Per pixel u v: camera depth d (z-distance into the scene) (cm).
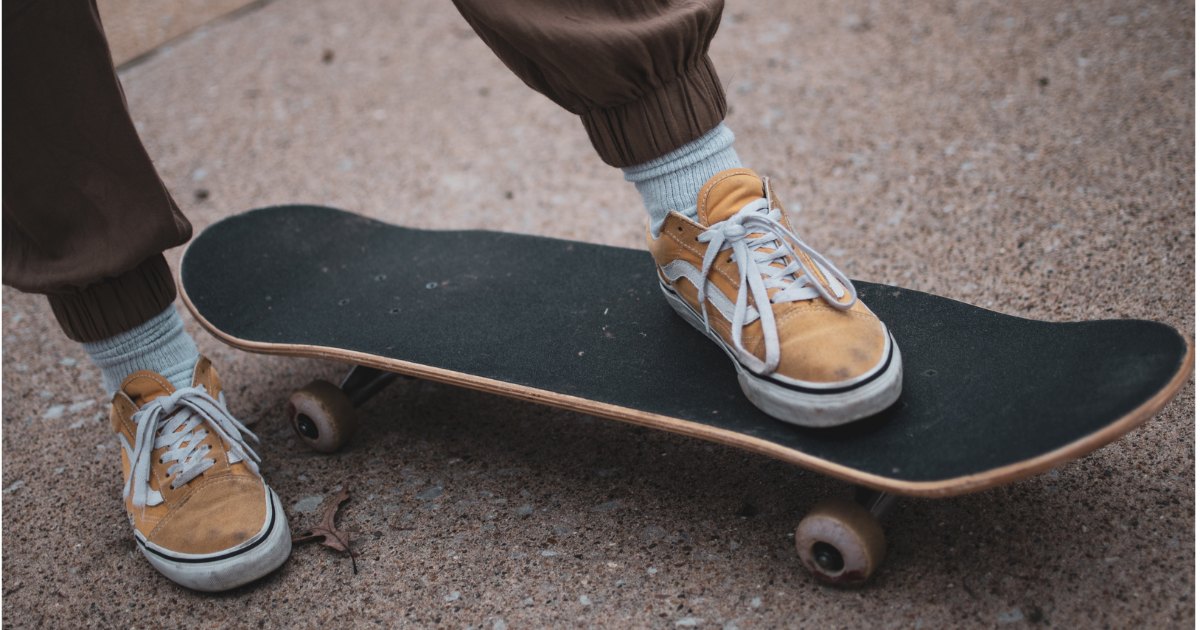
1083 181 251
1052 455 116
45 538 180
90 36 143
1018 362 141
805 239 256
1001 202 252
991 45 342
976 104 306
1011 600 133
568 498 172
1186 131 259
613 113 145
